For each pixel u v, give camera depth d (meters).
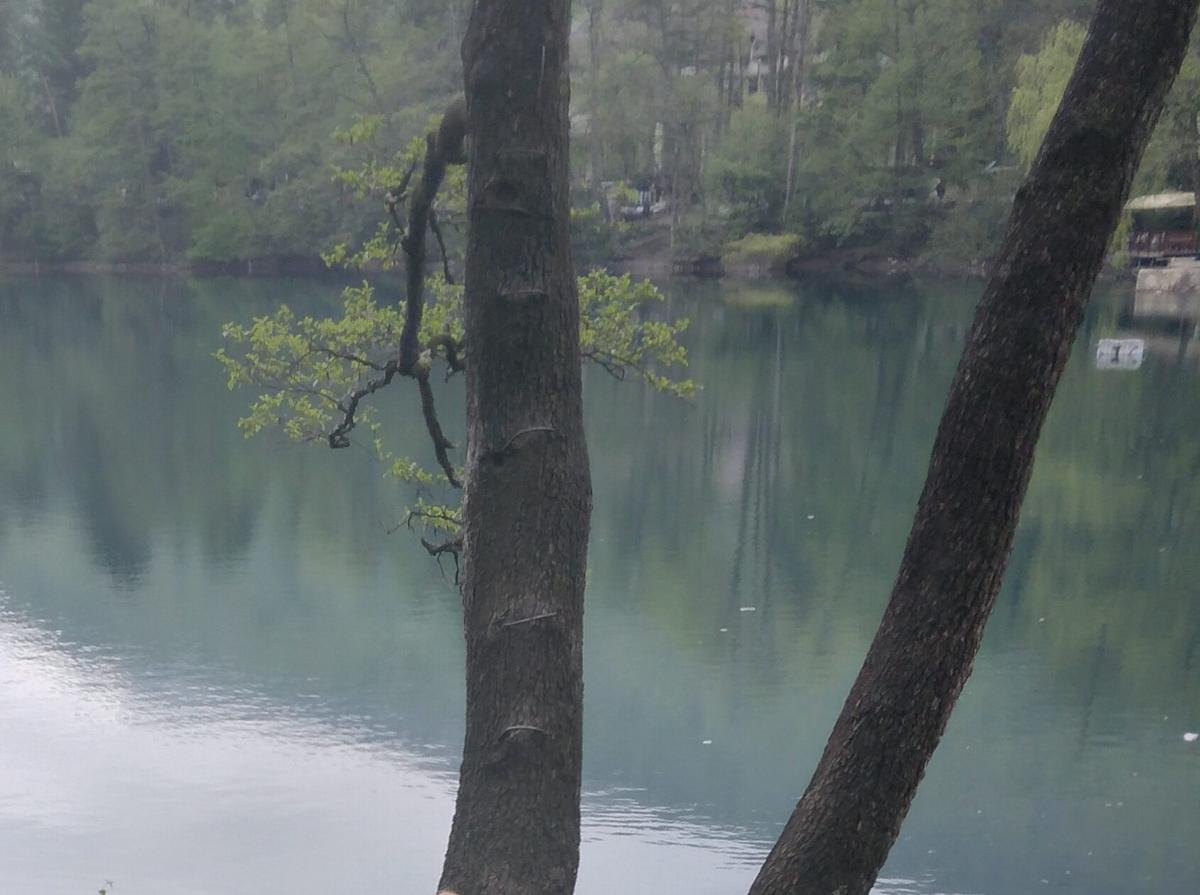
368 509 21.75
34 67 74.56
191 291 55.84
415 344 4.84
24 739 12.59
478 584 3.31
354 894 9.71
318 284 58.22
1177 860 9.99
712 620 16.22
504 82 3.22
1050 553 18.52
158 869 10.10
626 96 57.16
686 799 11.21
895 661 2.95
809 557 19.00
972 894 9.56
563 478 3.30
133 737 12.62
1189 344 34.78
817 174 57.78
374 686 14.10
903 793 2.96
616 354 8.15
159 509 22.05
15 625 16.25
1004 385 2.86
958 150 53.88
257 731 12.82
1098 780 11.45
